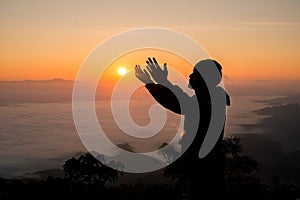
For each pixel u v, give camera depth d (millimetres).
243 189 8062
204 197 2570
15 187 7910
